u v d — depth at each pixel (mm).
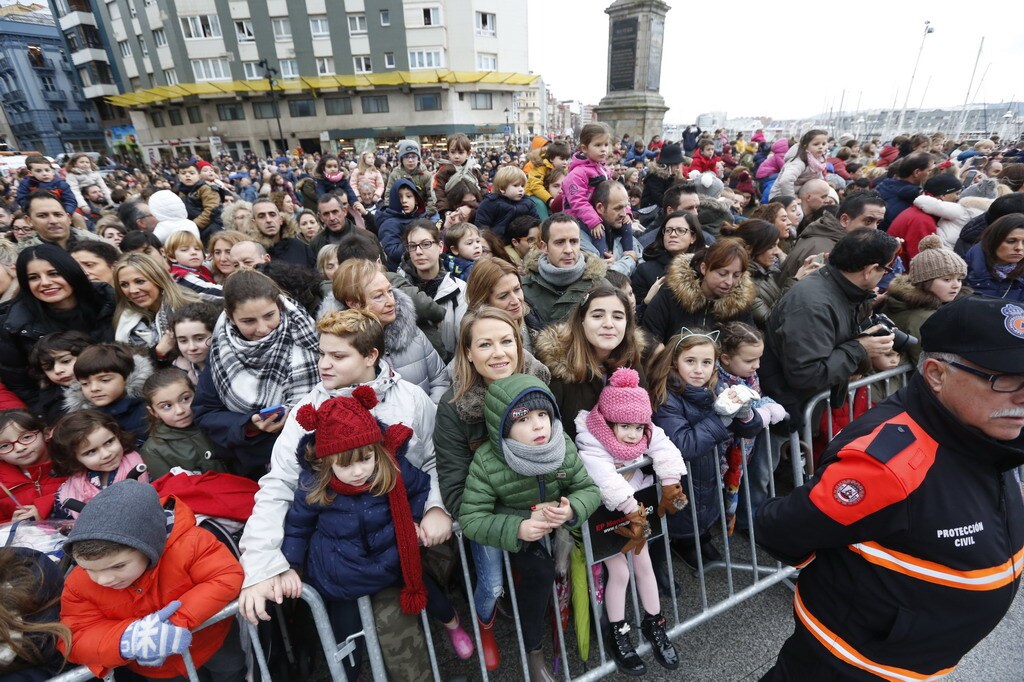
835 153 11289
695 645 2170
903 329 2723
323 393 1826
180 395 2066
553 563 1849
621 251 4227
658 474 1916
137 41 37000
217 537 1751
